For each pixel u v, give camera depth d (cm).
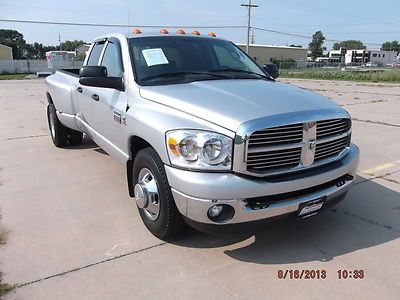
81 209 443
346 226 400
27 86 2294
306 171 334
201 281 311
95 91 496
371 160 631
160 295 295
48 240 374
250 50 7600
